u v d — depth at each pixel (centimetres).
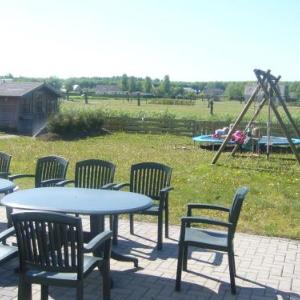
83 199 550
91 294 505
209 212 873
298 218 846
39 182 736
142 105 5575
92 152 1800
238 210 510
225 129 1991
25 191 593
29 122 2870
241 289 529
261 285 541
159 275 562
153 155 1742
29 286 427
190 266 594
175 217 832
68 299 492
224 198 1006
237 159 1648
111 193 589
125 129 2667
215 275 566
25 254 422
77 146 2011
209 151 1884
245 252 653
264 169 1430
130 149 1922
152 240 700
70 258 415
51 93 3150
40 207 505
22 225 413
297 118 2523
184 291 520
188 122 2520
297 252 660
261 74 1473
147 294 509
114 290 516
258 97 1772
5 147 1936
